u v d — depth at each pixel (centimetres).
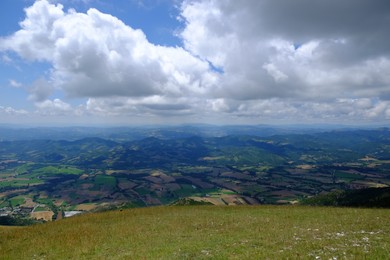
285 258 1781
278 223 3212
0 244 3066
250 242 2322
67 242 2841
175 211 4859
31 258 2439
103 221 4069
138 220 3959
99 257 2242
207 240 2523
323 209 4431
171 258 2033
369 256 1717
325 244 2084
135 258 2103
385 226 2747
